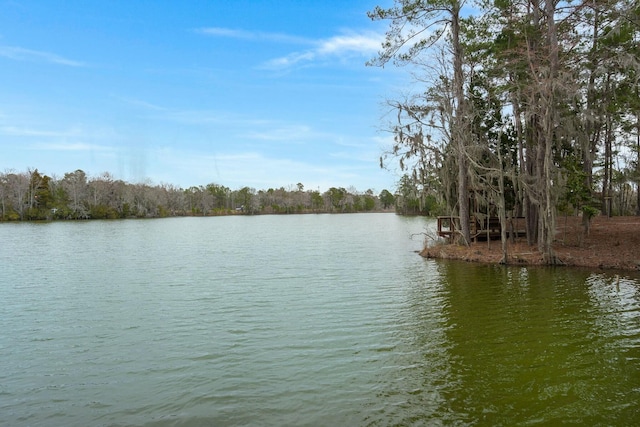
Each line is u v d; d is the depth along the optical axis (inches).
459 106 892.0
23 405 263.1
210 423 237.0
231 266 856.3
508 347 343.0
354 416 239.9
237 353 345.1
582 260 707.4
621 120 956.6
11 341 385.7
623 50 723.4
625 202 1550.2
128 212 3850.9
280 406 254.1
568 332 375.6
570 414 236.2
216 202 5359.3
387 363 316.5
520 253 791.1
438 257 901.2
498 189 855.7
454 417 235.8
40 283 674.2
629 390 262.7
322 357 331.9
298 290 594.6
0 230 2170.3
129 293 589.9
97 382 294.8
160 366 321.1
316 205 5693.9
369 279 669.9
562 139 815.1
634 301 474.3
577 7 755.4
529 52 735.7
